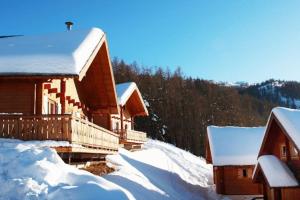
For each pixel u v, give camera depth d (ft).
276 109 58.54
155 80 256.11
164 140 214.90
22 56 51.93
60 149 45.78
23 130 46.85
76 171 39.88
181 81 275.39
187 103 236.43
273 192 58.03
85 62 51.11
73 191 33.58
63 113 50.19
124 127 115.14
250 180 95.66
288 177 57.21
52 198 32.53
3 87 52.85
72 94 69.82
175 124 222.48
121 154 85.15
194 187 97.09
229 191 95.14
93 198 33.17
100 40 59.26
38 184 34.27
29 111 52.16
